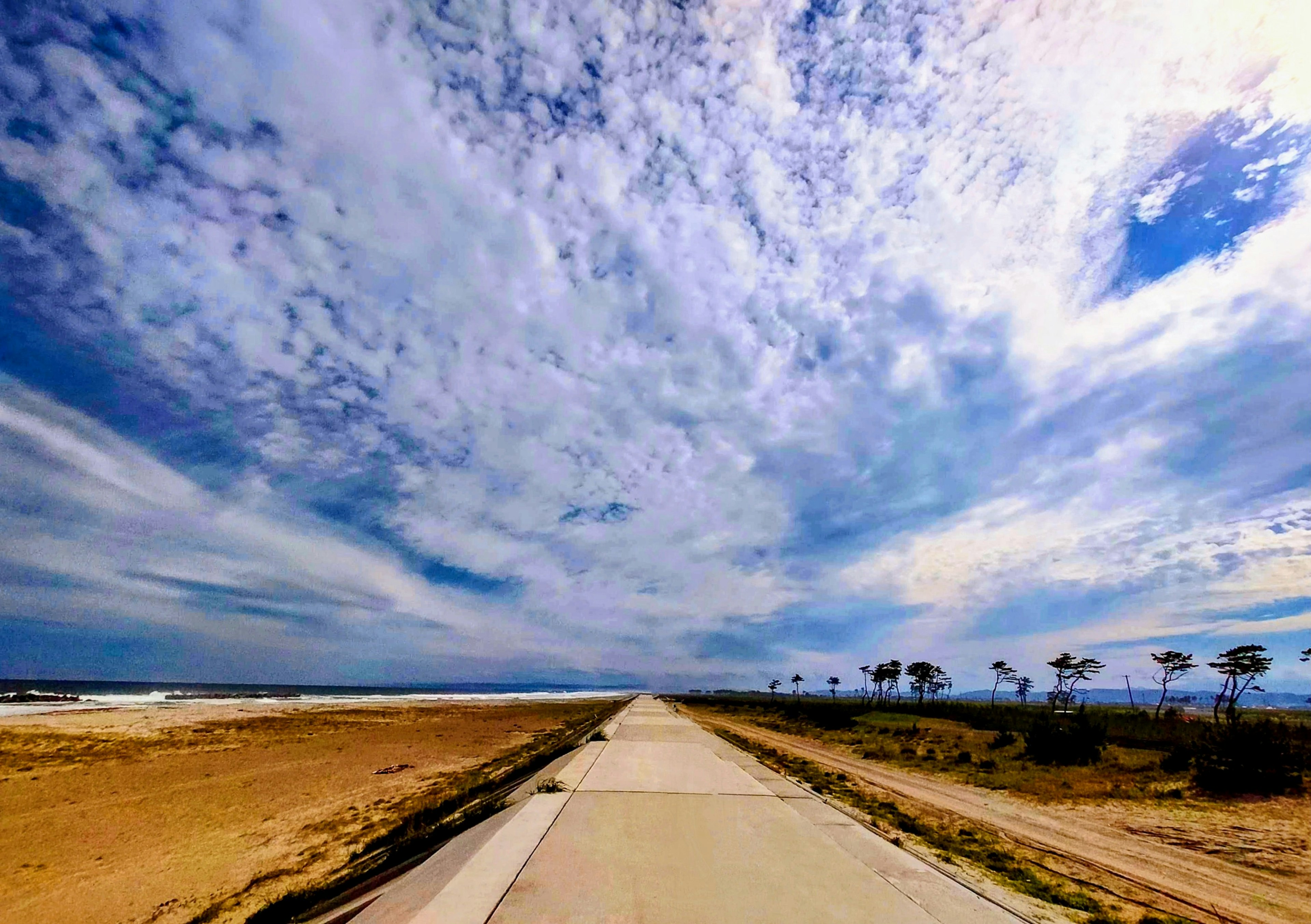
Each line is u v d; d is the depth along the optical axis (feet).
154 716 91.35
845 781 42.14
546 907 12.59
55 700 130.52
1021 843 27.37
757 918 12.39
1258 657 114.83
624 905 12.82
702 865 15.69
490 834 18.49
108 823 33.63
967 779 48.57
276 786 44.37
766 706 202.49
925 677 200.85
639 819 20.56
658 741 48.52
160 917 21.56
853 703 180.04
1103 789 42.29
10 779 43.52
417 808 37.06
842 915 12.72
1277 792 38.83
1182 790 41.09
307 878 24.63
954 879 15.60
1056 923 15.07
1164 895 20.95
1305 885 23.07
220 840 30.76
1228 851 27.78
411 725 98.53
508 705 190.39
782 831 19.57
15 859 27.73
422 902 13.14
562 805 22.50
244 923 19.26
